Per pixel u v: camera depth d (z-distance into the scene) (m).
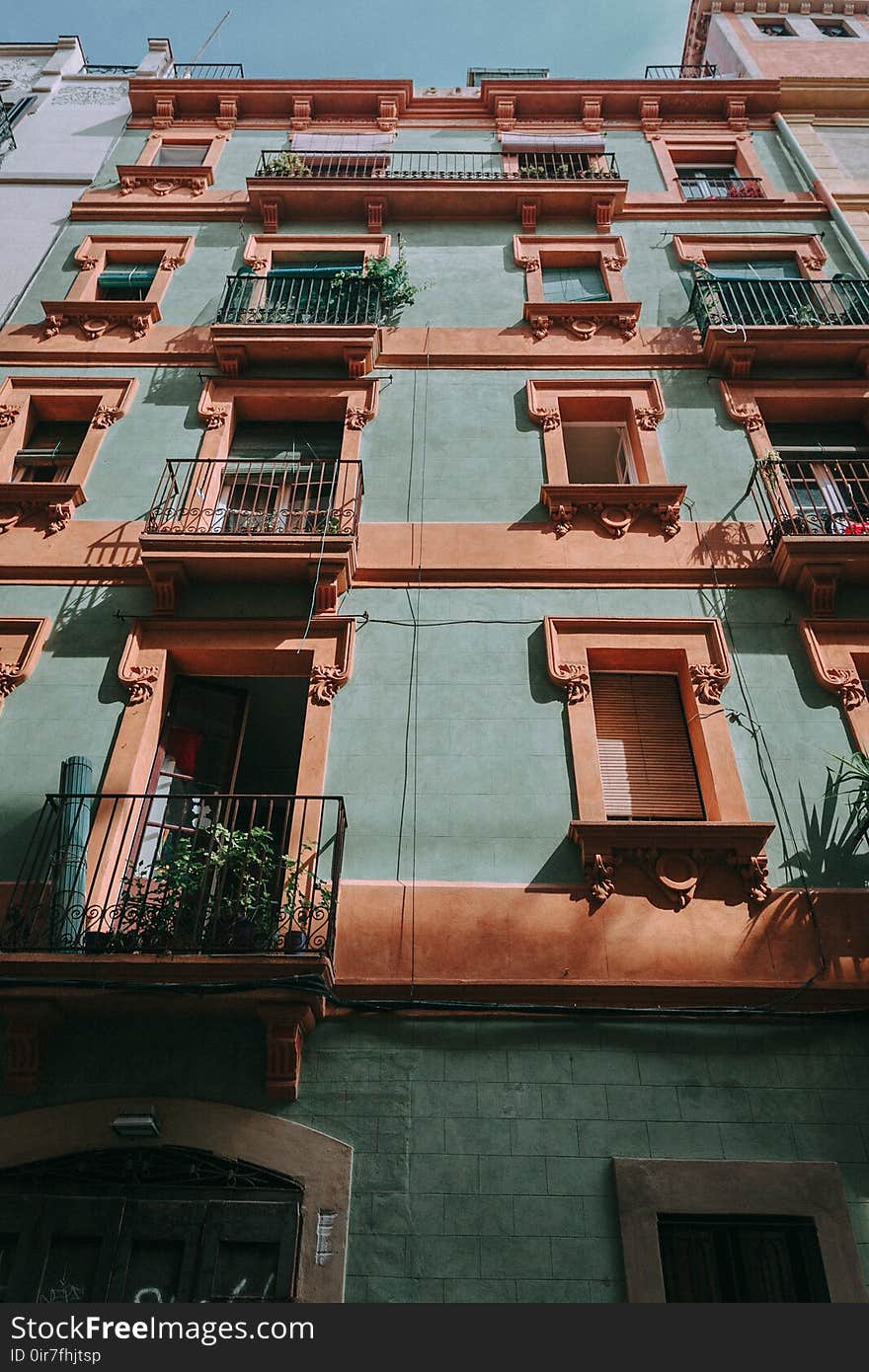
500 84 18.41
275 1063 7.62
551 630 10.38
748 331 13.12
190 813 9.88
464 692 10.01
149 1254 6.95
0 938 8.01
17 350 13.75
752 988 7.98
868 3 22.41
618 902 8.50
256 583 10.84
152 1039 7.87
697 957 8.19
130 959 7.48
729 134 18.03
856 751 9.48
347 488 11.58
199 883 8.16
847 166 17.44
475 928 8.34
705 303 13.96
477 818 9.08
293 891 8.24
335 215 16.25
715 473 12.13
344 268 14.90
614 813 9.50
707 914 8.43
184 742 10.28
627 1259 6.77
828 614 10.52
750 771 9.44
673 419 12.77
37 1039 7.70
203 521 11.47
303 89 18.62
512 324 14.17
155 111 18.86
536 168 16.89
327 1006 7.93
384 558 11.09
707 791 9.48
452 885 8.59
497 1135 7.39
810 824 9.05
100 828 8.92
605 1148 7.32
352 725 9.75
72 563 11.17
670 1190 7.08
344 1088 7.62
